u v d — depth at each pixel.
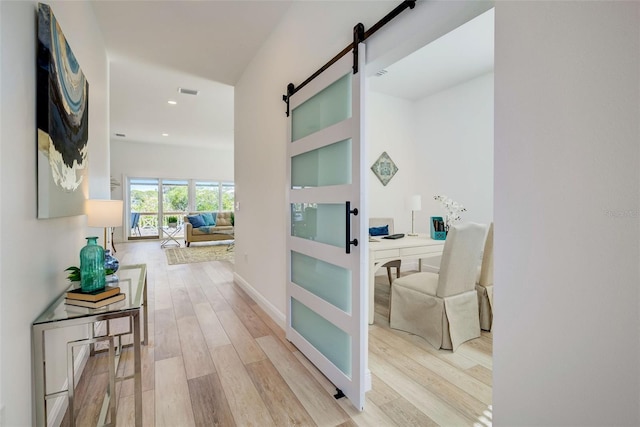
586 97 0.80
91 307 1.41
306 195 2.12
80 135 1.82
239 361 2.10
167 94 4.66
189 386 1.80
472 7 1.14
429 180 4.68
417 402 1.66
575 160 0.83
